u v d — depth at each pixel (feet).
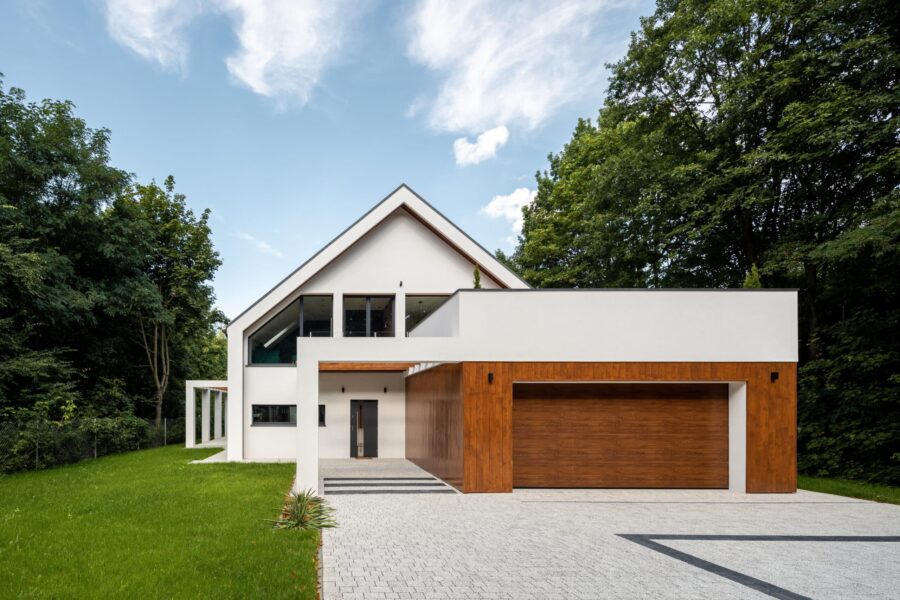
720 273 64.23
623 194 64.80
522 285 57.47
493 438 35.12
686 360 36.35
